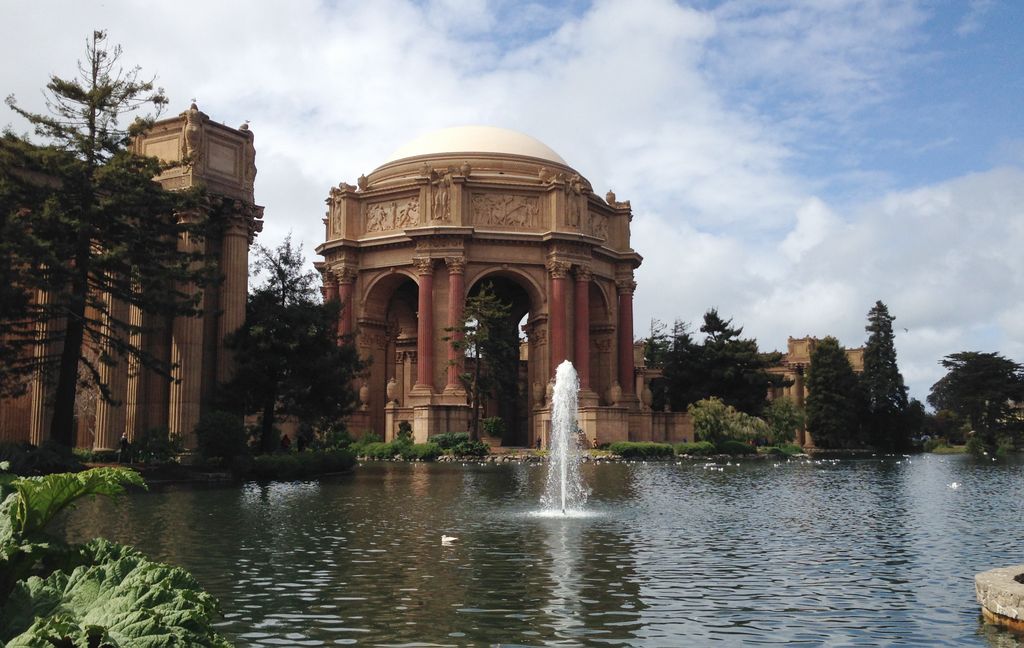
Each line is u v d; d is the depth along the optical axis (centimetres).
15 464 3000
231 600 1334
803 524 2375
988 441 11356
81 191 3550
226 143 4641
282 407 4659
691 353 10175
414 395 8412
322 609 1273
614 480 4356
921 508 2894
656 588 1438
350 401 4838
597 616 1234
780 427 9925
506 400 9738
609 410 8250
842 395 11544
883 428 12056
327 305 4716
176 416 4372
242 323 4597
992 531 2238
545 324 9006
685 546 1922
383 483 3972
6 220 3325
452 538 1969
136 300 3697
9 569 792
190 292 4472
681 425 9294
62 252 3428
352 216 9450
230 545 1892
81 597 731
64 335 4009
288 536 2039
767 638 1116
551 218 9025
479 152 9419
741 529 2245
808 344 13438
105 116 3700
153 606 704
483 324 7881
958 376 12050
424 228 8706
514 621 1202
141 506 2684
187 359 4397
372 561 1694
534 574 1559
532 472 5144
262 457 4091
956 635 1132
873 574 1577
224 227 4634
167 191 3747
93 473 844
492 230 8931
